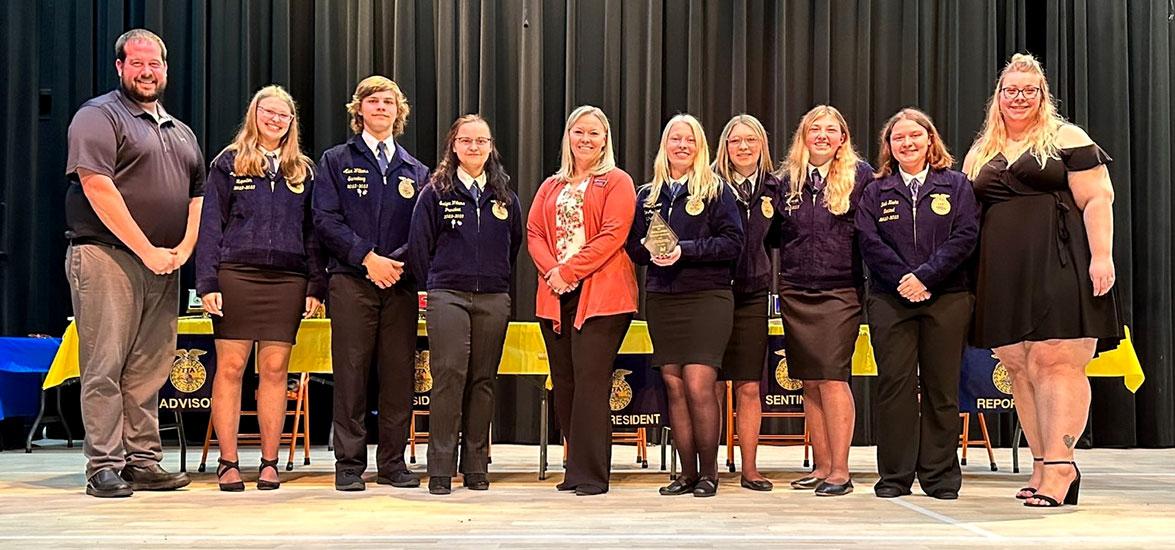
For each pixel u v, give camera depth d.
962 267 3.52
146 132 3.85
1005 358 3.67
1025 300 3.35
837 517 3.13
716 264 3.66
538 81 6.79
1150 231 6.76
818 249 3.79
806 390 4.04
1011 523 3.03
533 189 6.74
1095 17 6.86
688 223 3.66
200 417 6.43
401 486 3.86
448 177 3.76
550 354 3.84
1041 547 2.64
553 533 2.82
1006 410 4.44
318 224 3.73
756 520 3.07
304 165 3.90
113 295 3.72
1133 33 6.88
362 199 3.78
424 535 2.78
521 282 6.65
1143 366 6.73
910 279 3.46
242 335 3.72
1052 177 3.34
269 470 3.84
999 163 3.46
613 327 3.71
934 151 3.62
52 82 6.87
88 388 3.69
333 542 2.67
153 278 3.87
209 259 3.71
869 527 2.95
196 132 6.77
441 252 3.73
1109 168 6.77
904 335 3.59
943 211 3.50
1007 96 3.43
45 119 6.87
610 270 3.69
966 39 6.84
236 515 3.15
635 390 4.32
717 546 2.63
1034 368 3.49
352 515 3.15
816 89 6.83
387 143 3.90
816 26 6.84
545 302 3.75
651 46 6.78
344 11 6.90
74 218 3.76
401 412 3.88
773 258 6.59
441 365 3.69
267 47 6.85
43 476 4.39
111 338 3.71
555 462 5.23
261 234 3.74
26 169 6.76
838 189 3.78
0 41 6.78
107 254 3.72
